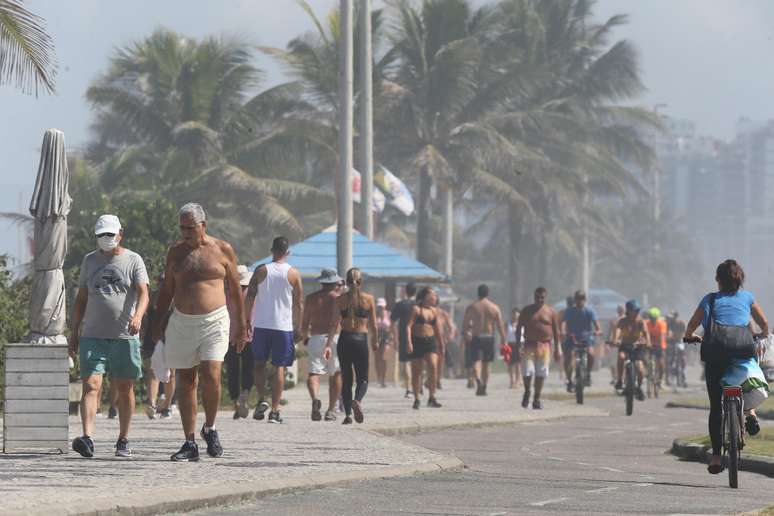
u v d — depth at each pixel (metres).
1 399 51.97
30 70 52.69
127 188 153.12
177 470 32.34
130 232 75.88
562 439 52.56
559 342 68.50
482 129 164.00
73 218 148.25
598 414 67.69
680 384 105.31
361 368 51.56
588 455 45.69
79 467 32.53
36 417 36.16
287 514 27.14
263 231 159.25
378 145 163.50
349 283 51.56
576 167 190.25
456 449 46.94
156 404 54.81
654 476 38.03
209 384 34.50
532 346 68.00
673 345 105.12
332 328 51.50
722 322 35.72
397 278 99.31
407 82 163.62
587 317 78.88
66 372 36.22
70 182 151.00
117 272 34.66
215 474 31.73
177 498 26.84
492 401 75.06
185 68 158.12
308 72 158.75
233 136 160.12
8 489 27.53
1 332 54.47
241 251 155.75
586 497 31.61
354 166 153.25
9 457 35.00
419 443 49.25
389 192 131.38
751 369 35.44
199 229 34.06
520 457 44.19
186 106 159.38
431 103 162.12
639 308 69.94
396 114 160.00
